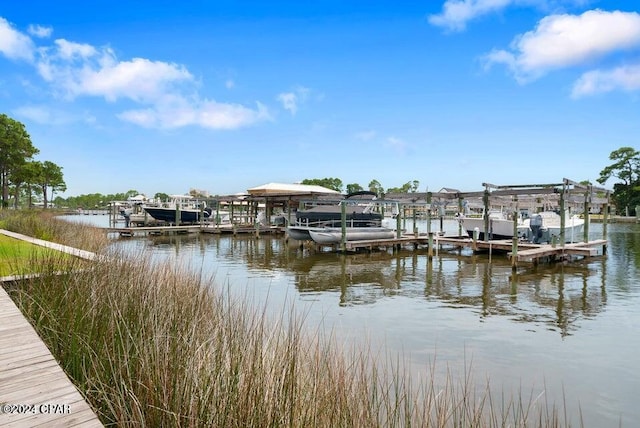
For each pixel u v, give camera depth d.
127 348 2.90
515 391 4.42
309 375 2.98
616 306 8.22
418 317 7.34
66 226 16.36
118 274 5.16
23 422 1.86
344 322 6.96
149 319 3.46
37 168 44.59
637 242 21.38
